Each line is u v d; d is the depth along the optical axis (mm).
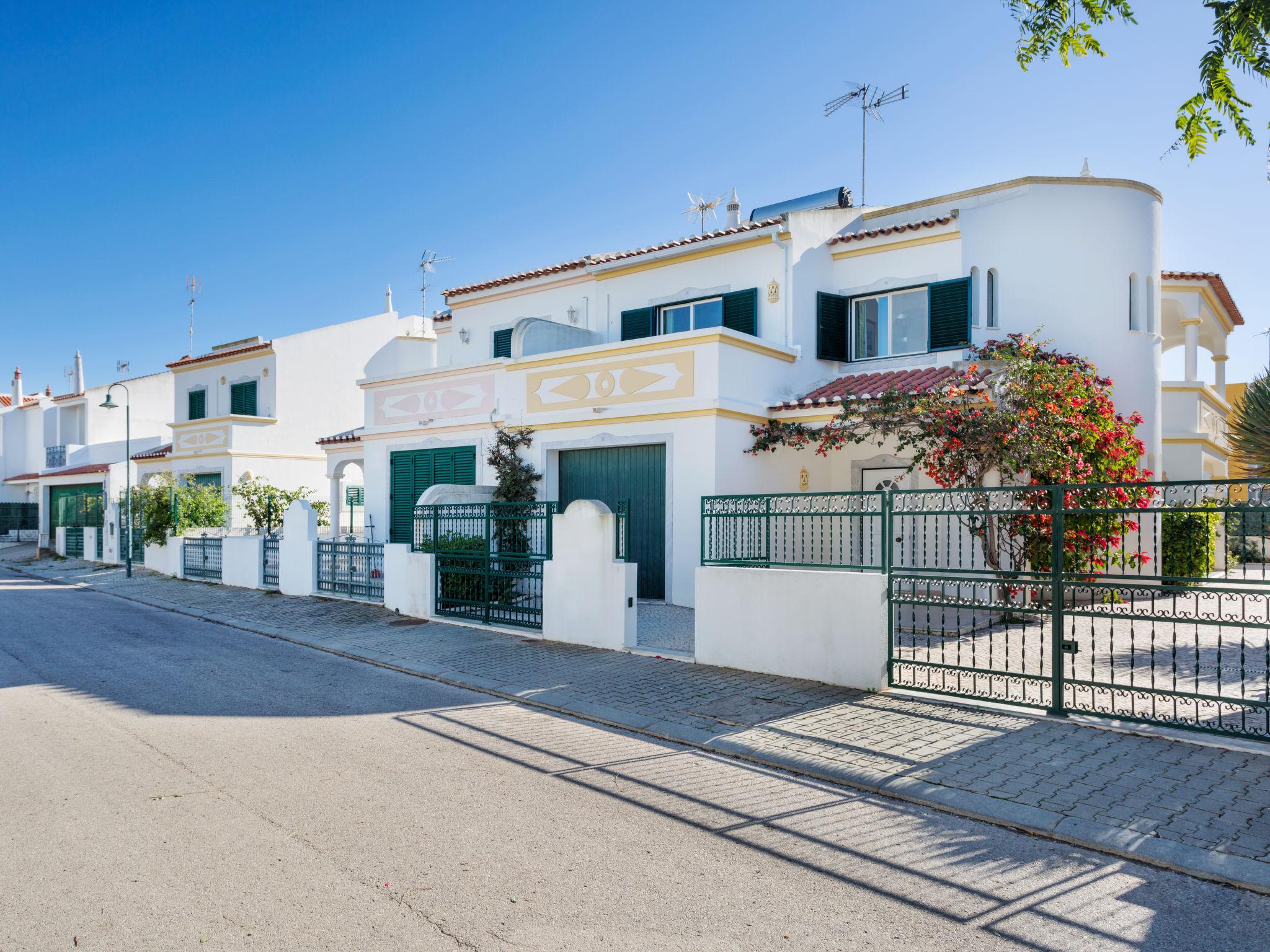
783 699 7883
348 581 15469
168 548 22609
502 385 16438
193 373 30609
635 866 4488
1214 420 21406
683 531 13570
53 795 5496
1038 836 4938
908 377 14219
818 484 15508
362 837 4828
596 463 15055
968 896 4188
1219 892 4227
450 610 12992
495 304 20188
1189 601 12656
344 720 7543
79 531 29891
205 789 5633
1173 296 19078
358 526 29922
